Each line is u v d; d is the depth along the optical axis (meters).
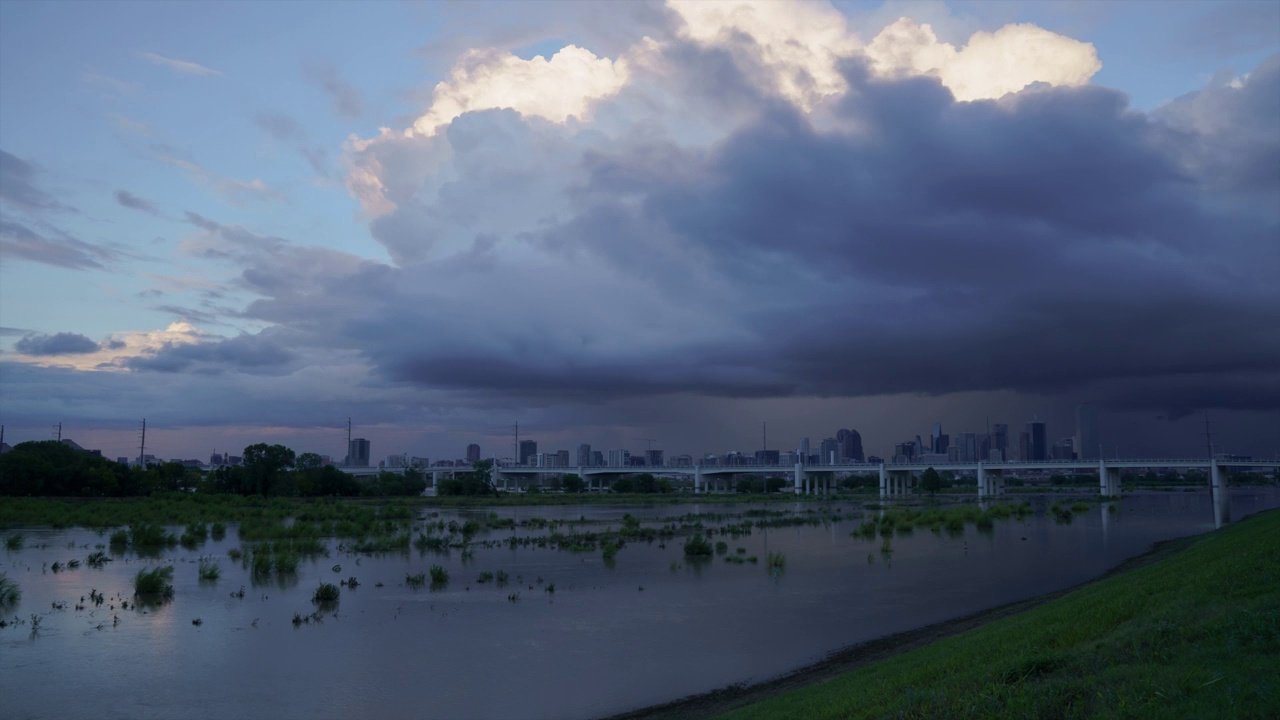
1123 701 14.28
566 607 46.88
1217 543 50.94
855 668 31.50
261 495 165.38
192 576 57.69
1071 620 25.31
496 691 30.75
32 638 38.62
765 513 140.62
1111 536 90.44
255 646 37.41
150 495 155.38
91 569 60.56
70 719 27.72
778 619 43.62
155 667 33.81
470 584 54.88
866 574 60.62
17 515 103.94
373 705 29.17
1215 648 16.58
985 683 18.38
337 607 46.44
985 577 58.88
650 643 38.12
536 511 152.88
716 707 27.58
